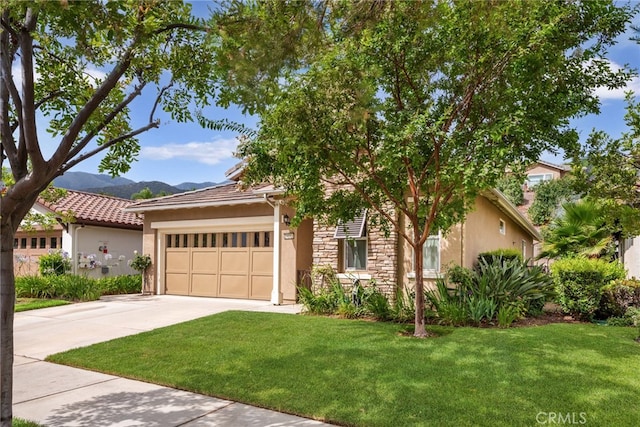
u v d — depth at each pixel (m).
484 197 13.21
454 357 6.50
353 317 10.10
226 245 14.93
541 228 24.19
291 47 4.04
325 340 7.71
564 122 6.57
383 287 11.27
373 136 7.40
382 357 6.57
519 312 9.50
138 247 20.22
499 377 5.61
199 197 15.52
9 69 3.85
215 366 6.44
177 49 5.18
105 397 5.42
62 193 10.13
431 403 4.86
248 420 4.65
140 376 6.17
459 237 10.92
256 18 3.92
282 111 6.36
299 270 13.11
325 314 10.65
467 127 7.20
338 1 4.46
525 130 6.17
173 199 16.20
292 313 10.99
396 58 7.02
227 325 9.21
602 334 7.96
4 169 10.29
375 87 6.90
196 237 15.66
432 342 7.40
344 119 6.43
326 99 6.34
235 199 13.97
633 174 7.20
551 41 6.08
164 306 12.82
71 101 5.58
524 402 4.83
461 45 6.56
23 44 3.66
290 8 4.00
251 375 5.97
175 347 7.57
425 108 7.20
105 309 12.35
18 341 8.54
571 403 4.78
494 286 9.77
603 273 10.20
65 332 9.30
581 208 15.48
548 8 5.88
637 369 5.87
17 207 3.93
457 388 5.27
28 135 3.59
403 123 7.07
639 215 7.21
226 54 4.00
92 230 18.17
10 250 3.73
